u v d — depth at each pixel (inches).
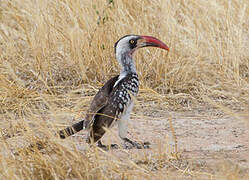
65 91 683.4
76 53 720.3
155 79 702.5
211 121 595.8
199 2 782.5
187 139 535.2
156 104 650.2
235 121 586.9
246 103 641.6
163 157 472.7
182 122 594.9
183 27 758.5
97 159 429.7
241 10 782.5
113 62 723.4
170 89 684.1
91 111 496.7
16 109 625.6
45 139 475.2
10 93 652.7
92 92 679.1
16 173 421.4
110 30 727.1
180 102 657.6
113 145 521.0
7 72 705.0
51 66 726.5
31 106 635.5
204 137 540.7
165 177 423.2
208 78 697.0
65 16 776.3
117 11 741.9
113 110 491.8
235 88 671.1
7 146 468.4
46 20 748.6
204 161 461.4
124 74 525.3
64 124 578.6
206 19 767.7
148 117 610.9
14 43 788.0
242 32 765.3
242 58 743.7
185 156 478.0
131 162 438.9
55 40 746.2
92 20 736.3
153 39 534.6
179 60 714.2
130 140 522.0
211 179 413.1
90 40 725.9
